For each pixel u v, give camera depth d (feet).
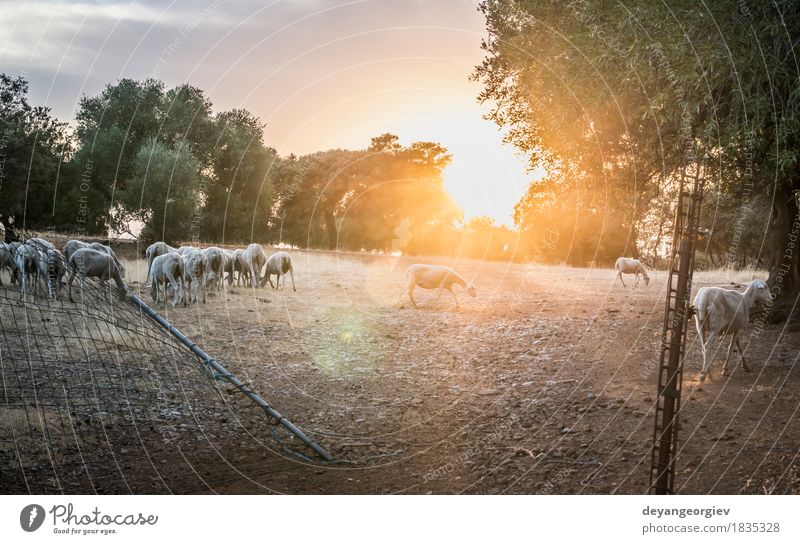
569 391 34.37
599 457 24.73
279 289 80.94
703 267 119.96
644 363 39.86
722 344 44.01
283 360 42.32
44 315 44.06
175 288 62.44
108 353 36.83
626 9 41.34
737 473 22.66
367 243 164.14
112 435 25.85
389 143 168.14
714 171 45.44
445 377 38.60
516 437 27.53
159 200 117.08
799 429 26.45
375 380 37.76
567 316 59.21
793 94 35.91
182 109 146.30
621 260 84.48
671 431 19.22
